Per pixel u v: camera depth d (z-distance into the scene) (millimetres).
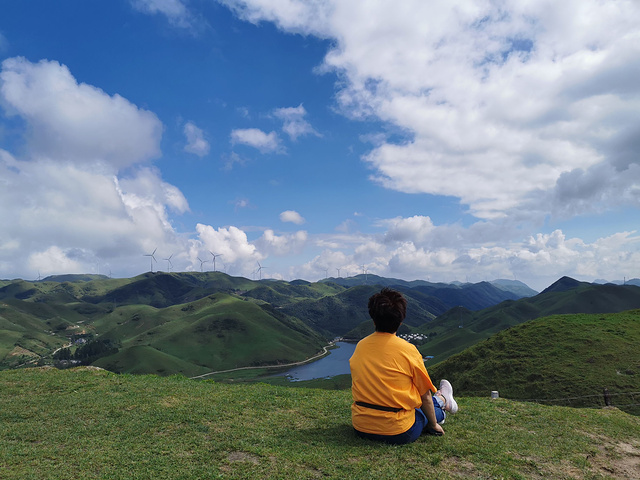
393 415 2457
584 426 3395
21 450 2594
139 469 2281
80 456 2475
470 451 2537
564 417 3621
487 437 2854
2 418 3375
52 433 2951
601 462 2631
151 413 3354
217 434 2848
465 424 3152
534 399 14336
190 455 2480
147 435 2850
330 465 2293
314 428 2982
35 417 3367
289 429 2967
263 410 3502
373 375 2482
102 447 2631
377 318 2518
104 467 2312
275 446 2602
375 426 2494
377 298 2523
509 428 3162
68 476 2201
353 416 2594
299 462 2350
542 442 2863
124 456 2457
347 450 2467
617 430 3410
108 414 3377
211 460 2404
